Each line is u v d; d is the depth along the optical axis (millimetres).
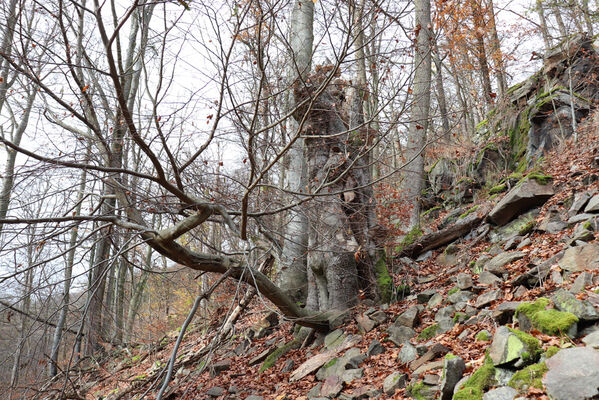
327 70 6359
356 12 4363
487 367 3574
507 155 11977
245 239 5516
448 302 6004
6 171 4070
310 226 6922
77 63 4086
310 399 5004
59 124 4668
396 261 8500
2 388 4426
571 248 5012
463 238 8789
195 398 6297
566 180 7641
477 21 12547
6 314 4777
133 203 5352
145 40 4141
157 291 10562
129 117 3832
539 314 3775
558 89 10938
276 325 8297
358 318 6402
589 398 2639
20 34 3475
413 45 4457
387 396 4406
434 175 13727
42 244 4445
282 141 6145
